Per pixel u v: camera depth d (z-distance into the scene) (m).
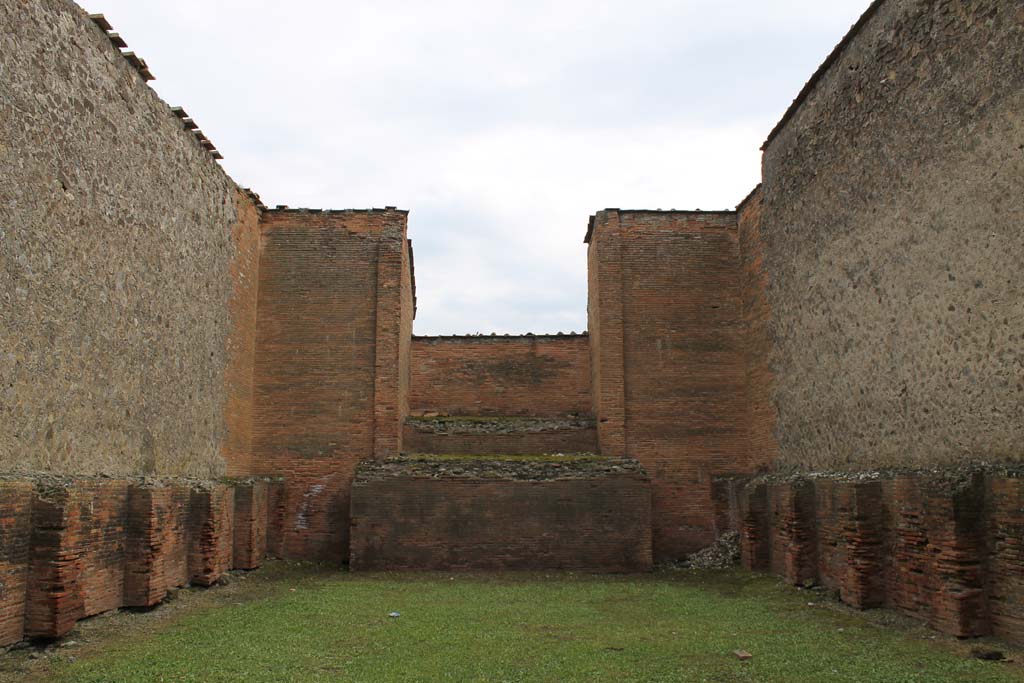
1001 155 9.59
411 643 9.02
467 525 16.03
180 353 13.94
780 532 14.14
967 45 10.28
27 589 8.61
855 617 10.63
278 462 17.94
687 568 16.73
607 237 19.36
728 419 18.64
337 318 18.53
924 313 11.17
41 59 9.81
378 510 16.05
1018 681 7.33
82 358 10.56
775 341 16.75
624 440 18.48
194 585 12.78
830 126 14.17
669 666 7.95
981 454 9.91
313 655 8.39
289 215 18.91
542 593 13.01
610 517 16.08
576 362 23.16
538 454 19.20
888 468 12.03
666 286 19.20
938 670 7.75
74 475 10.05
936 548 9.45
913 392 11.44
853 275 13.26
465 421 20.02
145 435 12.48
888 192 12.16
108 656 8.26
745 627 10.04
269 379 18.25
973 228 10.09
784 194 16.28
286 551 17.48
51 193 9.92
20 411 9.16
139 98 12.47
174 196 13.76
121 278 11.73
